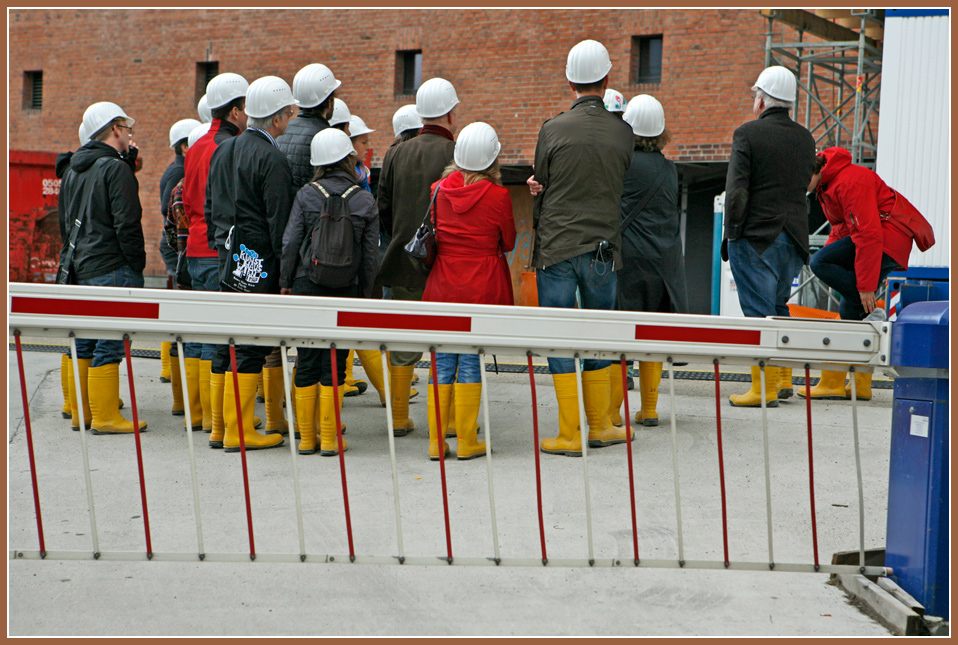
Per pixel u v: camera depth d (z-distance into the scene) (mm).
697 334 3143
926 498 2988
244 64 17938
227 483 4387
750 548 3525
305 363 4934
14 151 13422
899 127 7527
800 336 3141
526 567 3346
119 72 18984
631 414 6121
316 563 3340
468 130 4750
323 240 4641
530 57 15695
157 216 18719
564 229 4758
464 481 4406
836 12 11625
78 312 3057
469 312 3125
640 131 5344
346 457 4918
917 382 3055
